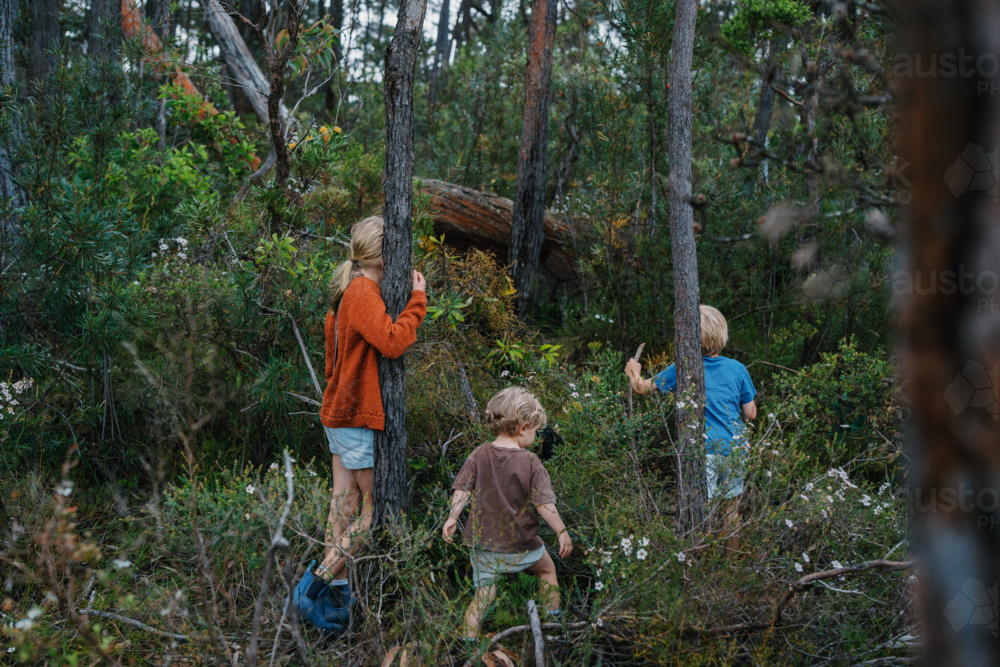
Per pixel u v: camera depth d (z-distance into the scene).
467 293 4.41
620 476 2.99
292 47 3.73
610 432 2.99
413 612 2.47
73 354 3.70
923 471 0.71
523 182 5.71
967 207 0.66
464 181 8.12
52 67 4.16
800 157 4.14
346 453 2.86
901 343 0.73
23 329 3.81
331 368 3.03
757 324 5.07
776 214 1.66
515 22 9.34
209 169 6.07
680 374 2.89
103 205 4.10
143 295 3.60
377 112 8.23
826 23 3.48
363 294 2.76
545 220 6.35
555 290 6.24
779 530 2.64
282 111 6.20
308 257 3.79
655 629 2.25
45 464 3.36
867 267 4.27
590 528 2.90
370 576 2.66
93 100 4.00
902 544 2.41
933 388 0.68
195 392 3.61
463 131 8.60
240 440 3.72
